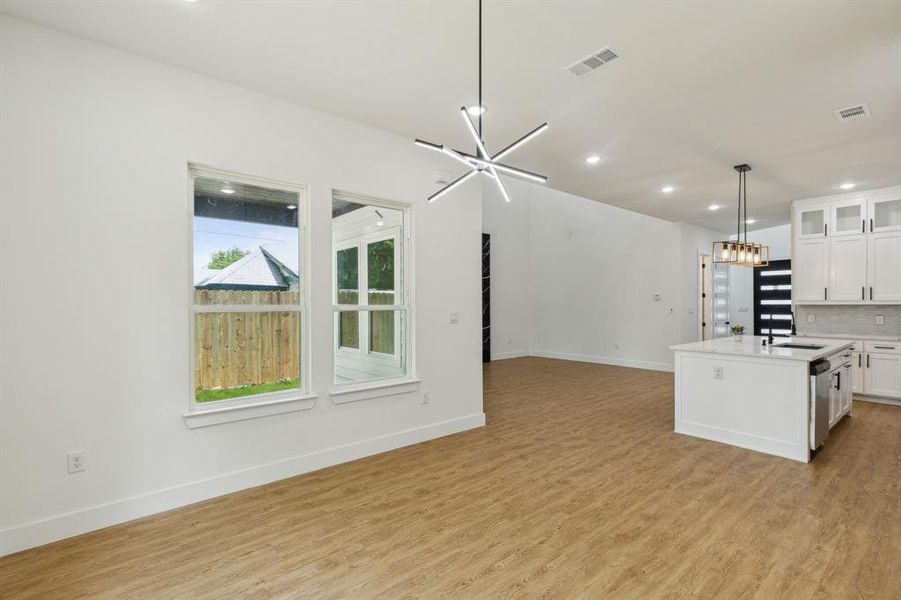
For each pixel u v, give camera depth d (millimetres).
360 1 2191
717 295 9117
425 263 4172
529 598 1962
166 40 2549
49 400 2428
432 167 4227
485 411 5242
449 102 3299
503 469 3463
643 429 4516
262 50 2646
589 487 3125
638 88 3041
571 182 5301
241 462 3090
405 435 4000
